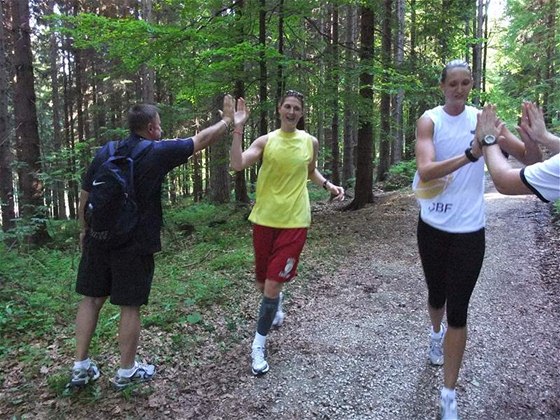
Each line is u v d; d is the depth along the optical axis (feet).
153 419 9.67
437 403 10.23
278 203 11.65
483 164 9.32
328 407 10.12
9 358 12.41
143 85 48.73
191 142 10.50
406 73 31.07
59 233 32.91
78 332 10.59
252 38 32.55
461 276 9.17
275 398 10.44
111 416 9.77
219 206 44.45
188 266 22.33
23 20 32.17
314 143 12.45
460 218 9.23
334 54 32.17
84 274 10.56
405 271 19.30
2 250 23.30
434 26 41.32
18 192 30.71
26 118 32.24
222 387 10.84
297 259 11.74
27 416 9.80
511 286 16.89
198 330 13.76
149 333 13.52
